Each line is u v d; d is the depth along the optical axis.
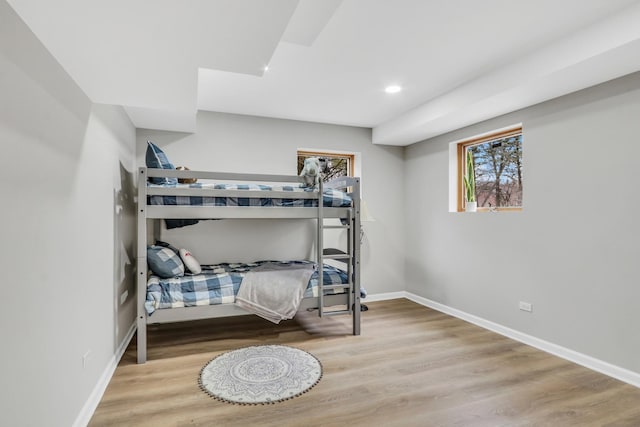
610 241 2.55
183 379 2.47
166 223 3.78
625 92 2.46
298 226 4.36
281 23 1.28
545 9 2.02
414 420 1.99
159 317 2.80
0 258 1.14
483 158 3.89
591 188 2.67
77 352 1.84
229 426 1.93
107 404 2.14
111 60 1.57
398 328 3.60
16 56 1.24
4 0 1.13
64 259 1.68
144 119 3.38
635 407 2.13
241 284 3.05
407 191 4.84
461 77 3.02
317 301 3.26
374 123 4.47
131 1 1.12
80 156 1.91
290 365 2.70
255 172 4.12
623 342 2.47
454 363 2.75
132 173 3.45
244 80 3.06
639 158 2.38
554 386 2.38
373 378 2.49
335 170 4.83
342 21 2.14
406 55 2.60
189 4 1.15
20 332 1.27
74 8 1.16
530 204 3.15
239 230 4.09
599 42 2.13
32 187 1.36
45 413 1.46
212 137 3.96
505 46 2.47
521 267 3.24
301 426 1.93
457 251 4.00
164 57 1.56
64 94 1.68
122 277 2.92
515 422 1.98
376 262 4.76
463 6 1.99
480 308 3.69
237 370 2.61
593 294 2.66
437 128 3.92
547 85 2.64
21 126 1.28
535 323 3.10
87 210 2.02
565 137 2.85
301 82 3.12
